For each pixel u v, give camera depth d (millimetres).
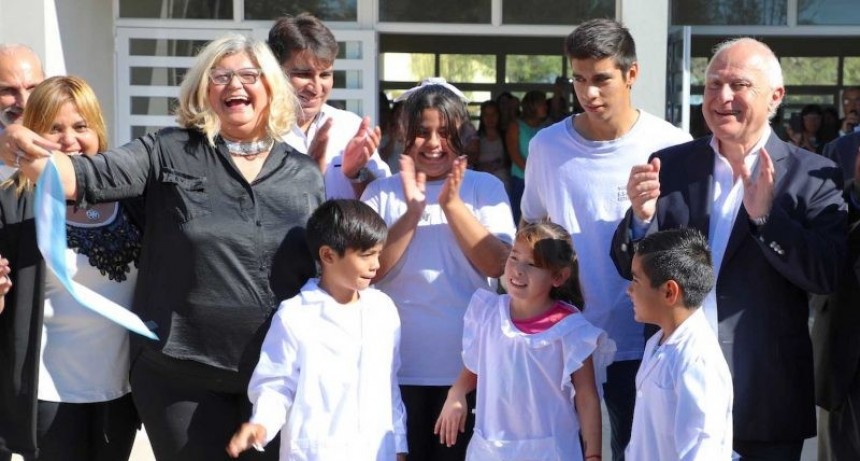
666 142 4160
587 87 4016
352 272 3604
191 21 10156
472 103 15070
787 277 3566
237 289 3520
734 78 3586
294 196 3643
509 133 11617
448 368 3957
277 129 3670
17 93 4230
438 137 3977
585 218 4156
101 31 9773
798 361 3695
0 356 3691
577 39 3988
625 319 4129
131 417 4000
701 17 11523
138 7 10086
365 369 3664
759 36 11531
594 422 3672
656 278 3422
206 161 3570
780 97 3691
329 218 3576
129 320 3252
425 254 3975
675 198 3805
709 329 3455
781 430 3680
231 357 3529
